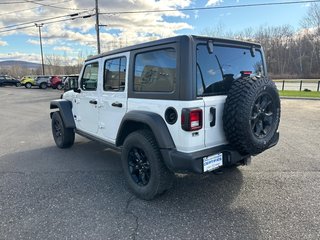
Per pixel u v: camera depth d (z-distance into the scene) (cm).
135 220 302
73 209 329
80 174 444
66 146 598
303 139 636
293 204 329
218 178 411
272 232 275
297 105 1263
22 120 1009
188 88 285
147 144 329
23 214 319
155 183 329
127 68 364
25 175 443
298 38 6128
